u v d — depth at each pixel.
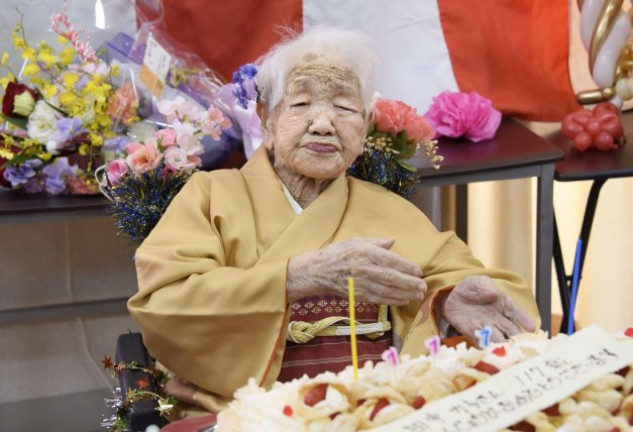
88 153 2.86
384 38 3.55
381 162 2.72
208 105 3.07
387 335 2.47
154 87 2.96
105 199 2.87
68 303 3.28
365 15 3.51
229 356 2.28
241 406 1.54
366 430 1.36
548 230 3.11
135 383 2.26
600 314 4.04
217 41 3.38
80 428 3.50
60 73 2.92
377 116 2.73
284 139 2.42
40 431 3.47
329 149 2.41
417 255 2.52
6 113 2.88
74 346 3.71
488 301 2.21
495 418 1.36
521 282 2.49
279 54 2.46
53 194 2.91
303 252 2.41
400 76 3.58
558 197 4.11
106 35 3.19
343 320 2.40
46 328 3.67
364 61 2.46
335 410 1.40
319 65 2.41
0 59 3.18
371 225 2.55
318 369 2.35
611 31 3.50
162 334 2.30
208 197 2.52
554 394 1.41
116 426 2.19
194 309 2.27
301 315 2.39
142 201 2.59
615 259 3.97
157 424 2.14
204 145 2.94
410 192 2.79
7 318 3.20
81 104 2.83
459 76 3.59
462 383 1.46
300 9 3.44
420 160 3.08
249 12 3.39
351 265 2.15
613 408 1.42
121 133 2.90
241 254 2.43
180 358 2.31
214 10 3.36
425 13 3.56
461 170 2.99
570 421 1.38
